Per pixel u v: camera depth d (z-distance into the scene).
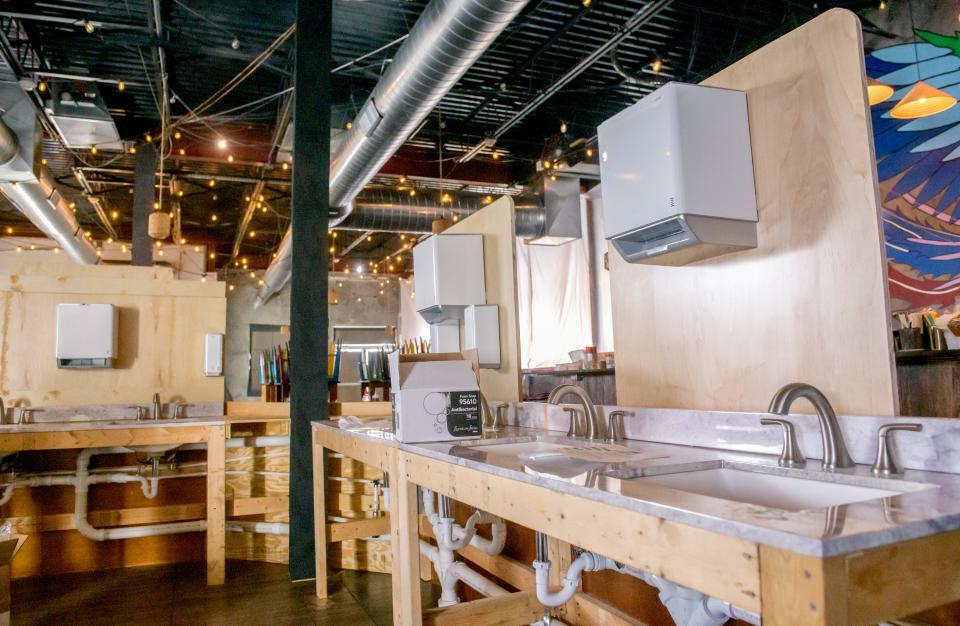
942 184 4.28
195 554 4.48
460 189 8.77
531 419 2.83
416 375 2.42
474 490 1.75
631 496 1.16
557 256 8.60
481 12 3.25
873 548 0.86
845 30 1.73
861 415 1.63
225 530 4.26
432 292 3.42
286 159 7.19
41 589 3.83
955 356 2.75
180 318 4.78
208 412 4.66
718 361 2.08
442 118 6.78
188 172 7.93
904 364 3.01
